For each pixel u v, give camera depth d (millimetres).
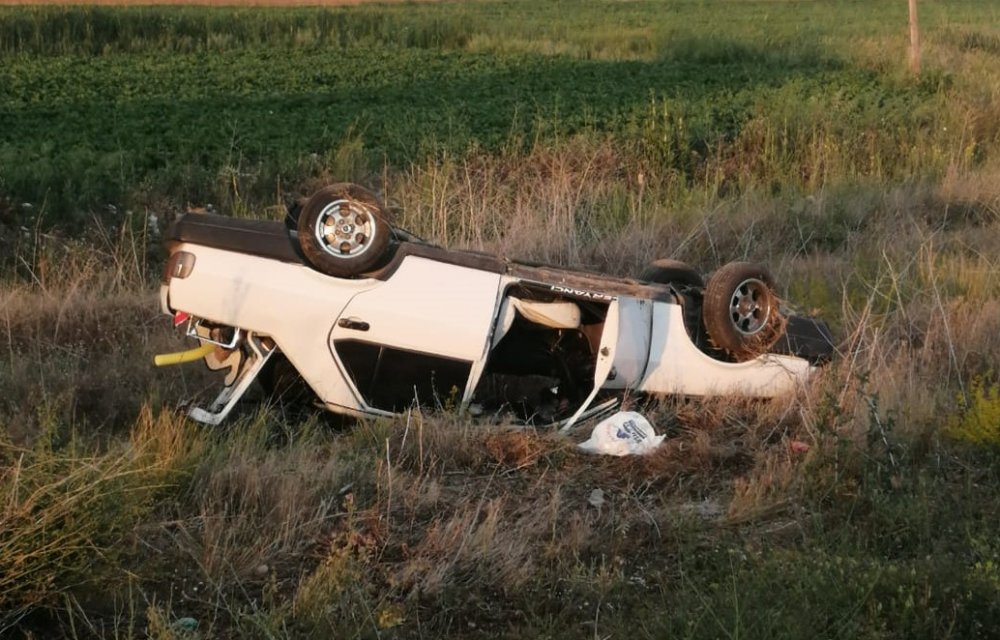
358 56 32531
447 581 4961
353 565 4895
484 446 6625
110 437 6402
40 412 6102
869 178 16609
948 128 19734
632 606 4828
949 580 4660
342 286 6715
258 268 6660
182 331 8578
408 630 4641
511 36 38938
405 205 12734
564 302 7164
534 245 11594
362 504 5801
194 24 34344
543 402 7602
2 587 4367
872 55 31516
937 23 51125
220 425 6586
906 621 4402
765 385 7605
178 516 5488
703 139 18359
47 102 21078
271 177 15047
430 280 6832
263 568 5051
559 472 6422
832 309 9688
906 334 8914
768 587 4645
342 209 6684
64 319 9000
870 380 7348
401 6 60938
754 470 6414
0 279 10625
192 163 15344
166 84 24516
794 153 17516
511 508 5910
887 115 20531
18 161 14641
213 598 4785
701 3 71438
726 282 7484
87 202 13211
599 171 15352
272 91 24062
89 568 4535
